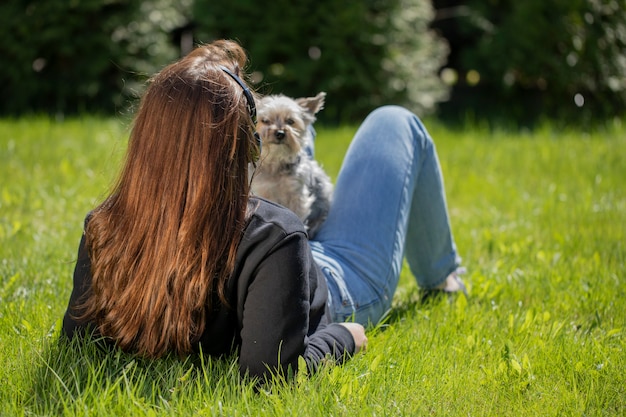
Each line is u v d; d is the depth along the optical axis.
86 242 2.38
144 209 2.26
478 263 4.63
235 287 2.29
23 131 8.00
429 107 10.83
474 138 9.08
